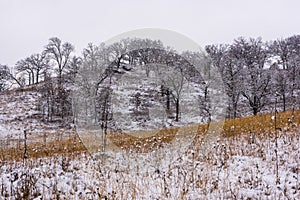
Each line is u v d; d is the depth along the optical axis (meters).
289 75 32.41
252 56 41.31
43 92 35.12
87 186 5.30
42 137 18.52
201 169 5.76
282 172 5.67
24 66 57.16
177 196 4.73
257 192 4.80
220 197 4.64
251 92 31.22
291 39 45.62
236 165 6.39
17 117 30.28
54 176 5.75
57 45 49.50
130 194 4.88
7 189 4.98
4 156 8.53
